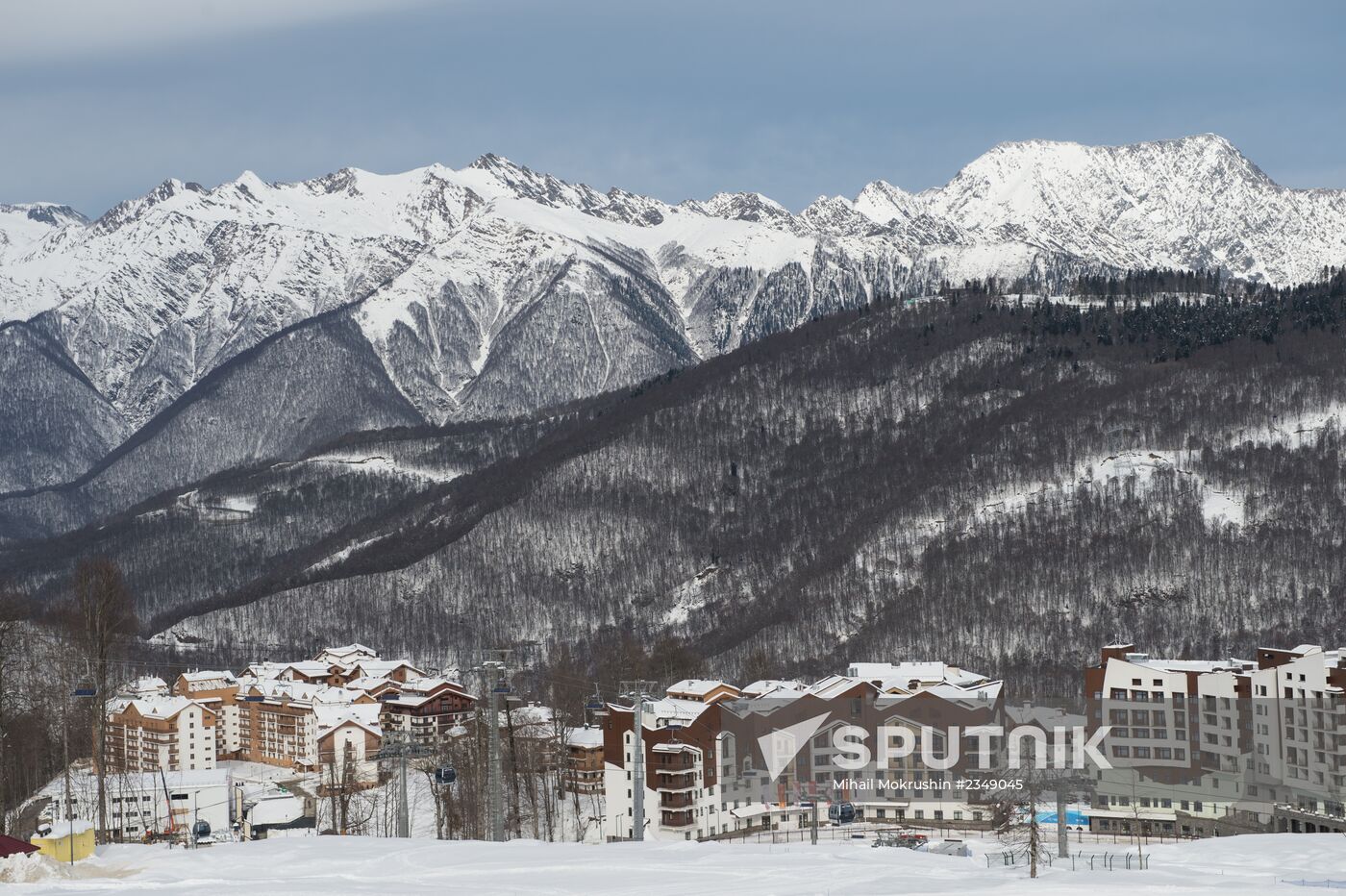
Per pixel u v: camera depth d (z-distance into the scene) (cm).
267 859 10862
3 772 14738
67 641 15900
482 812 16650
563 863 10638
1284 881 10325
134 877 10250
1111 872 10944
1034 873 10625
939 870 10444
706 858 10931
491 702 12738
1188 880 10269
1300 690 18300
